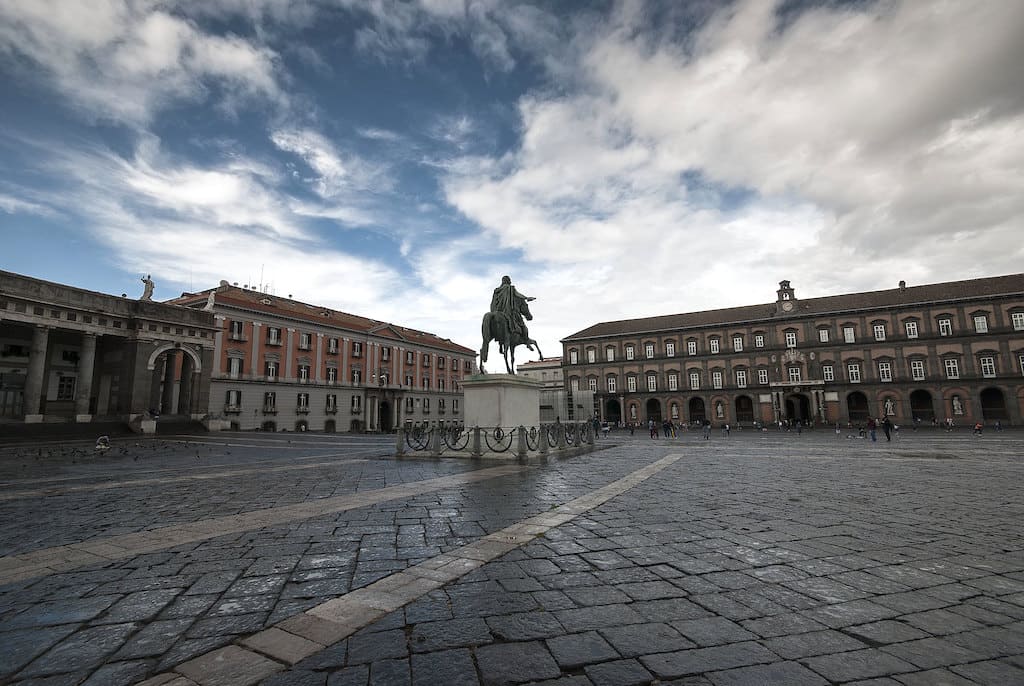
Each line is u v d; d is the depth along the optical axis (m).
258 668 2.64
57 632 3.10
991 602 3.50
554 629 3.09
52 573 4.21
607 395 72.25
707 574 4.11
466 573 4.15
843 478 10.36
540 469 11.82
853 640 2.92
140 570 4.29
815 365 60.16
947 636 2.97
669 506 7.06
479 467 12.22
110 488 9.19
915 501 7.53
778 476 10.70
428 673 2.58
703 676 2.54
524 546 4.96
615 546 4.95
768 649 2.82
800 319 61.72
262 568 4.32
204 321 39.44
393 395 63.97
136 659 2.77
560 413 43.47
